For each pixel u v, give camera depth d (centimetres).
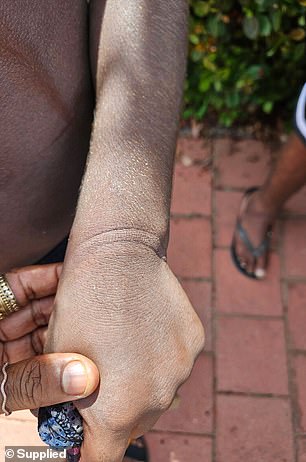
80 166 101
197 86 242
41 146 90
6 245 102
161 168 84
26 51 79
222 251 236
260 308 226
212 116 261
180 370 81
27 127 86
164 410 81
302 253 235
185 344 82
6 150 87
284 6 205
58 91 87
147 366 78
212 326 223
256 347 219
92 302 77
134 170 82
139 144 83
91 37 90
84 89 93
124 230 79
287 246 236
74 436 85
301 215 241
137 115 84
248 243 231
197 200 247
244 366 216
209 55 227
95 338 77
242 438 204
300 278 231
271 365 216
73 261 80
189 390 212
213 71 231
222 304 227
